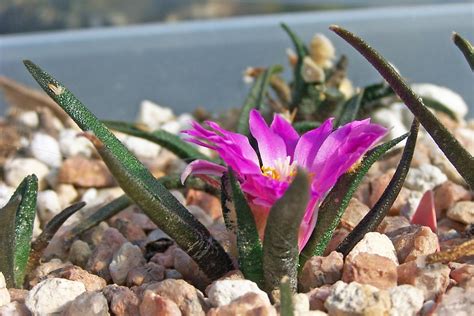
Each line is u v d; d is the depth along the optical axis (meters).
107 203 0.25
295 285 0.19
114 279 0.21
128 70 0.39
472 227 0.23
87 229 0.23
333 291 0.18
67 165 0.29
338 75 0.30
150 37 0.40
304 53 0.30
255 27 0.41
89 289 0.20
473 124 0.34
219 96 0.39
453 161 0.19
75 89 0.39
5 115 0.36
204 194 0.26
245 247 0.18
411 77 0.39
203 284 0.20
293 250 0.18
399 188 0.20
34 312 0.19
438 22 0.40
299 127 0.26
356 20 0.41
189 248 0.19
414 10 0.42
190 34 0.40
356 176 0.19
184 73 0.40
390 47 0.40
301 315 0.17
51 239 0.22
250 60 0.40
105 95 0.39
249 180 0.18
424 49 0.40
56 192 0.29
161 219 0.18
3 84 0.34
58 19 0.51
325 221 0.19
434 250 0.20
